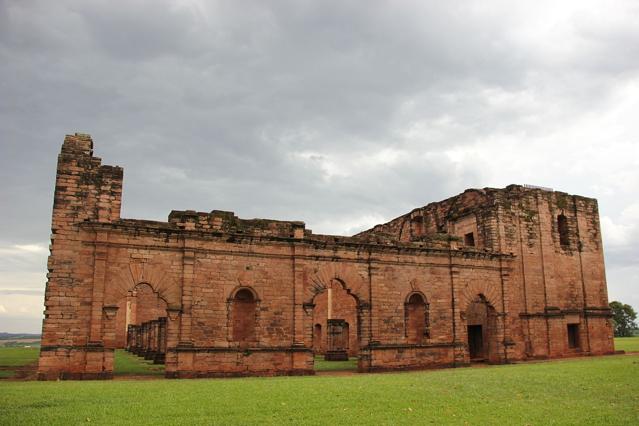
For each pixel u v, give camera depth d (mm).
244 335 37094
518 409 19016
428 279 43312
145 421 16438
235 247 36500
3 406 18625
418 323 42781
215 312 35250
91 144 34594
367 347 39438
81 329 32000
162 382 28375
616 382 26234
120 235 33719
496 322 45875
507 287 46688
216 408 18828
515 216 50500
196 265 35250
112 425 15773
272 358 36250
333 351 53375
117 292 33094
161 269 34406
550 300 50469
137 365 42688
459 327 43594
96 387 24766
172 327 33938
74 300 32156
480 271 45969
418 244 42906
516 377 29172
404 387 25094
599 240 56281
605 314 54406
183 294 34406
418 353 41438
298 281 37781
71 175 33375
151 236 34406
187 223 35188
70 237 32719
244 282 36469
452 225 54656
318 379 30484
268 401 20469
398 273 42062
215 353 34625
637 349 61312
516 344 47719
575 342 52781
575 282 53250
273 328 36781
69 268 32375
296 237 38062
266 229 37875
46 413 17344
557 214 53625
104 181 34000
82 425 15648
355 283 40094
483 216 50250
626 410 18781
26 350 70812
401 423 16609
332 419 17156
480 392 23250
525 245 50375
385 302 41031
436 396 22047
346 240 40219
